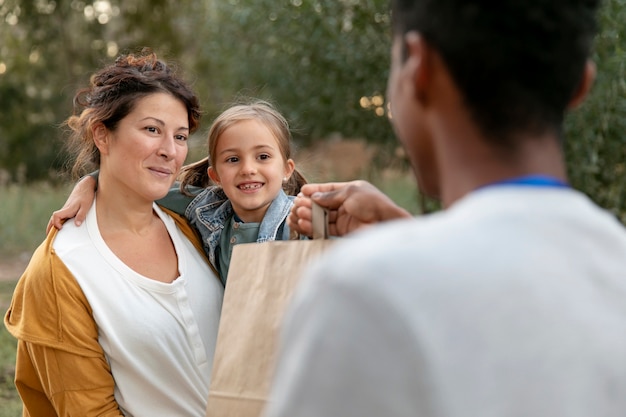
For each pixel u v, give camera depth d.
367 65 9.28
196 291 2.87
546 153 1.20
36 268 2.75
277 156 3.03
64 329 2.68
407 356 1.04
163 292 2.79
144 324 2.73
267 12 9.78
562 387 1.06
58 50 16.72
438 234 1.11
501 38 1.17
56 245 2.79
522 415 1.04
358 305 1.06
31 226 12.87
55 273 2.72
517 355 1.05
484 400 1.04
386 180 12.83
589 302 1.10
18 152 16.61
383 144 10.12
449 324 1.05
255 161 2.98
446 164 1.24
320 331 1.08
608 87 6.54
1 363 6.57
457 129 1.21
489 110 1.18
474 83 1.18
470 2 1.18
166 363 2.75
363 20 9.08
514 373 1.05
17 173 16.67
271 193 3.00
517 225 1.12
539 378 1.05
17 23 16.14
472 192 1.20
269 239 2.92
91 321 2.72
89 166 3.08
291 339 1.12
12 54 16.72
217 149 3.03
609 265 1.14
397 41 1.30
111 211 2.88
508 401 1.04
